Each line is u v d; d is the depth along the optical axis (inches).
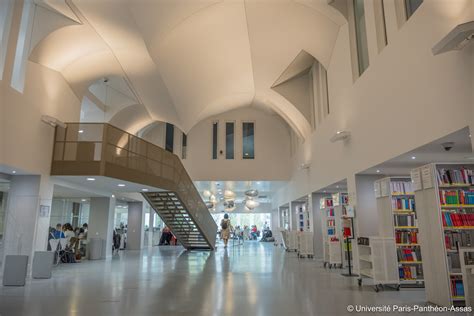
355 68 334.6
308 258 483.2
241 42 422.9
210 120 766.5
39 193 318.7
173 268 369.1
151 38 314.5
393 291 239.8
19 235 311.7
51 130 339.0
